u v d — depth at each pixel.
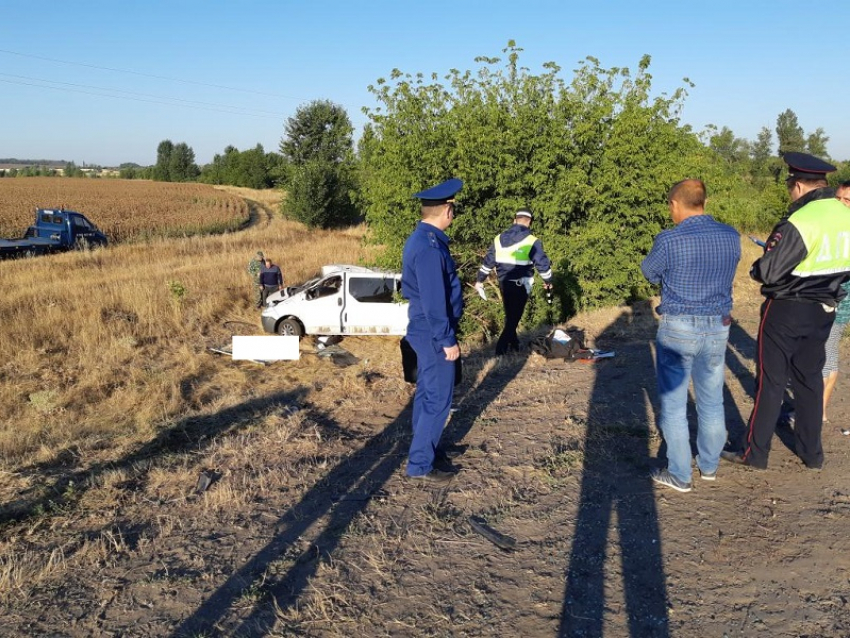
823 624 2.56
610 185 9.59
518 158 9.70
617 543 3.22
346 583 3.01
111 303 14.12
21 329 11.64
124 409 7.45
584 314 10.00
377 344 12.11
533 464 4.21
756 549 3.09
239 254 24.11
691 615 2.67
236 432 5.73
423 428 3.95
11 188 71.00
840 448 4.13
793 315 3.52
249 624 2.75
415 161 9.66
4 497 4.22
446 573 3.06
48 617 2.85
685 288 3.32
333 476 4.25
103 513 3.88
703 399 3.59
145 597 2.97
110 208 49.38
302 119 63.84
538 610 2.77
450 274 3.78
